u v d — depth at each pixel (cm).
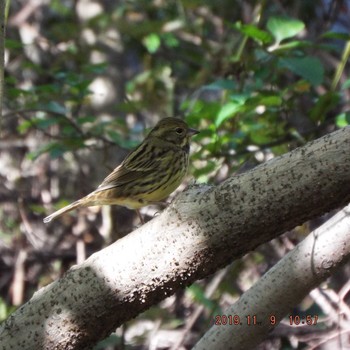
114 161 1455
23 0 1658
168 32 1455
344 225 629
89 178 1444
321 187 548
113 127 1397
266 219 566
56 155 1153
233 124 1118
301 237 1166
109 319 621
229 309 667
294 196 554
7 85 1416
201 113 1062
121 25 1451
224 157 1109
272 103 1023
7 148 1487
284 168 556
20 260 1343
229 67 1152
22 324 630
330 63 1340
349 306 1076
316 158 548
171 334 1180
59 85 1248
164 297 611
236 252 587
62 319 622
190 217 586
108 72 1563
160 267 598
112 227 1241
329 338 942
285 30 1047
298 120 1224
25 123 1200
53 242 1385
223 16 1485
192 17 1578
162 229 595
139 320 1241
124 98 1484
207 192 585
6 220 1425
